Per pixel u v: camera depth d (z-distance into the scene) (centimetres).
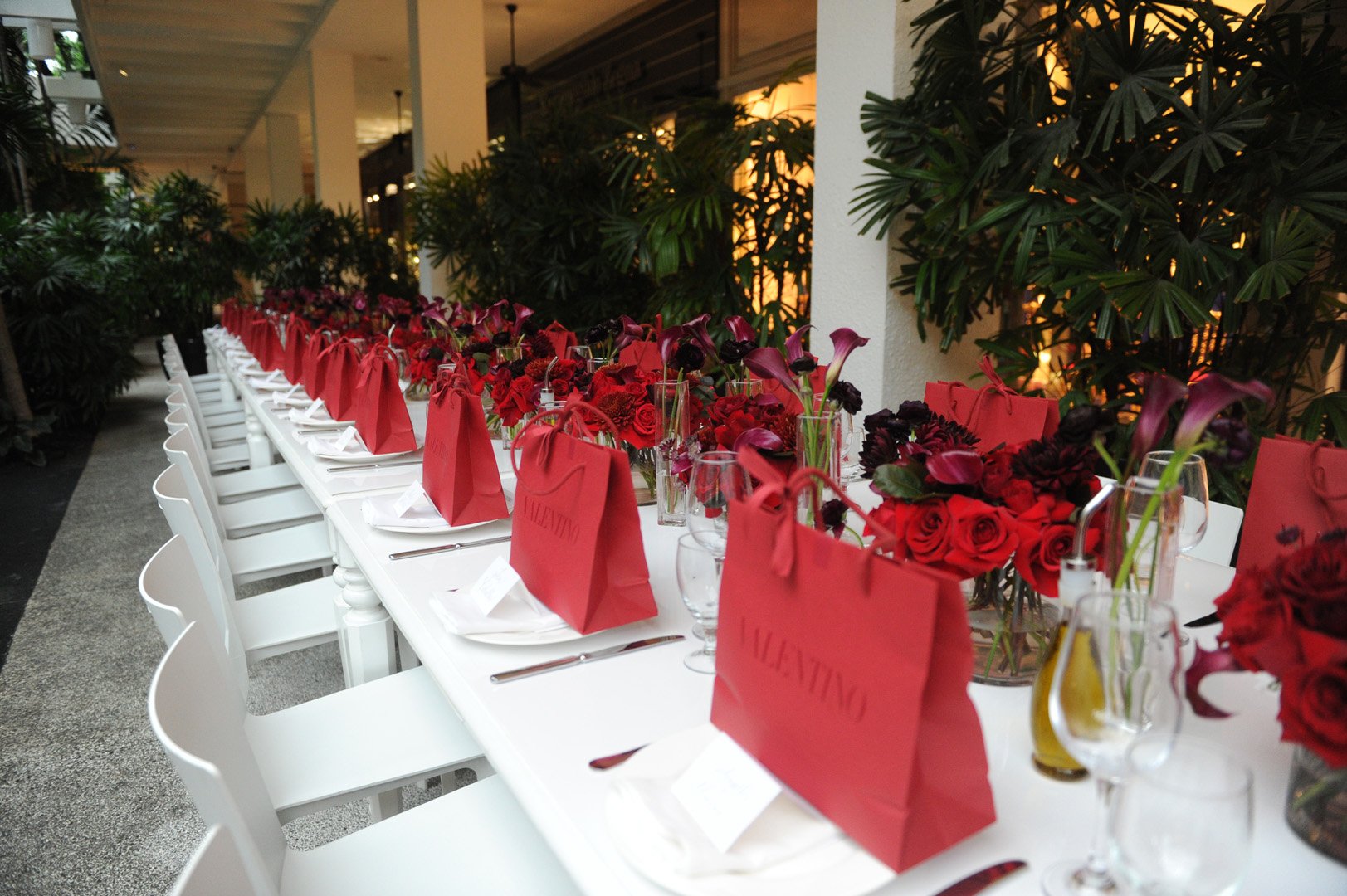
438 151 698
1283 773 88
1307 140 232
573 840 80
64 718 261
